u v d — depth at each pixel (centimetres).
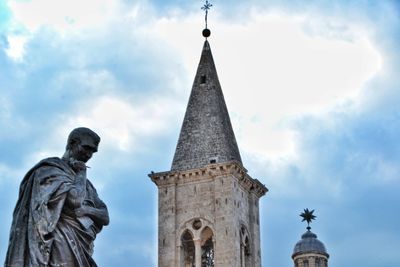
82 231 1248
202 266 12350
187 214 12550
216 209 12400
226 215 12312
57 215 1223
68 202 1241
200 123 13112
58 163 1275
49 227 1212
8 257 1227
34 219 1216
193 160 12769
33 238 1212
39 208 1219
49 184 1238
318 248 13125
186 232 12525
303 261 13075
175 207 12619
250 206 13012
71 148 1311
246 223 12769
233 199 12425
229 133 13125
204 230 12450
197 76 13712
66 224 1243
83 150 1308
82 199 1250
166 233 12544
